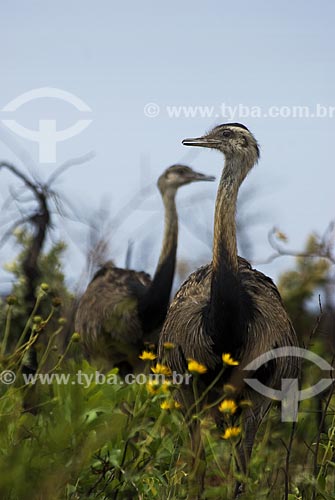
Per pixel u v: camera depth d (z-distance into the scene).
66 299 16.30
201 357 11.57
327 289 15.94
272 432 12.31
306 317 15.64
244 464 11.05
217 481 11.19
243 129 12.23
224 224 11.70
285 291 16.00
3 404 9.62
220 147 12.18
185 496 9.94
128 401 10.76
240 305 11.42
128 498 9.70
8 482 8.77
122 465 9.80
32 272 15.44
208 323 11.50
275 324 11.79
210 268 12.60
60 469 9.05
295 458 11.69
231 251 11.56
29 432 9.26
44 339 14.96
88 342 17.05
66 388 9.84
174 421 10.29
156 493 9.88
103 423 9.69
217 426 11.71
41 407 10.16
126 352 16.95
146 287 17.34
